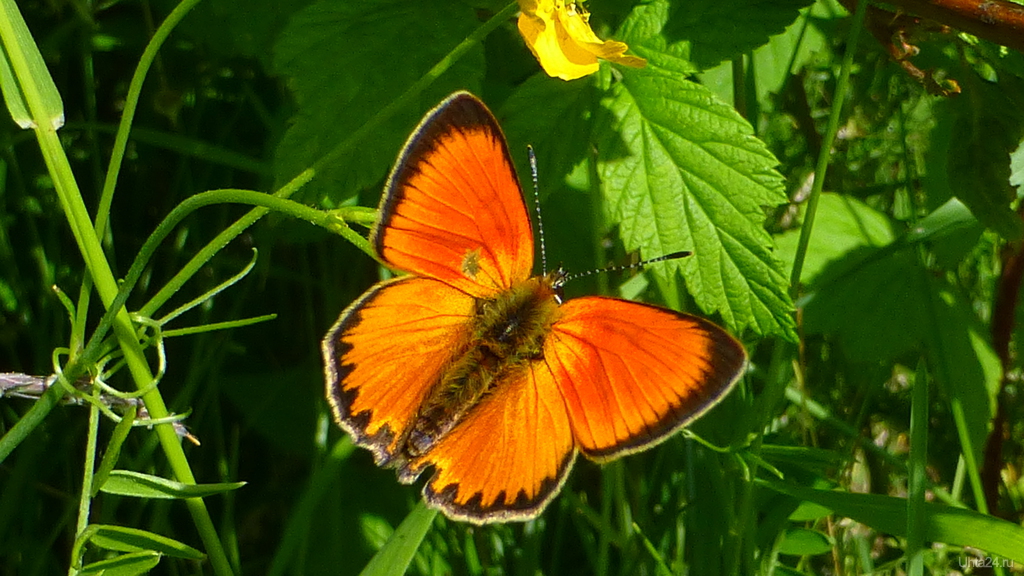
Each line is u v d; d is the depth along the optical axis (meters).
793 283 0.21
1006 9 0.20
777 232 0.25
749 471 0.21
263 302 0.25
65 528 0.23
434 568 0.23
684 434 0.22
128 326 0.19
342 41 0.21
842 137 0.26
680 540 0.23
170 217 0.19
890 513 0.20
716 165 0.21
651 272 0.22
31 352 0.24
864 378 0.24
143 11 0.25
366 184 0.21
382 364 0.20
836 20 0.23
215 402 0.23
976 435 0.23
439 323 0.20
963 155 0.22
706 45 0.21
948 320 0.24
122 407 0.20
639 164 0.21
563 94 0.21
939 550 0.23
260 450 0.24
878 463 0.25
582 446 0.20
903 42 0.21
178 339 0.24
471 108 0.20
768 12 0.21
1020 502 0.25
